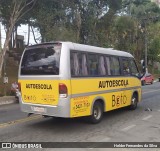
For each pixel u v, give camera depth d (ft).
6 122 35.47
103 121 36.19
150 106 49.52
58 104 30.01
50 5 94.48
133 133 29.96
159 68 214.28
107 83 36.45
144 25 169.58
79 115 31.37
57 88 30.14
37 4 89.97
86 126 33.30
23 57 33.78
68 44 30.86
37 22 92.17
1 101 55.88
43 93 31.32
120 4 129.59
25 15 90.74
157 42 181.68
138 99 46.01
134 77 44.29
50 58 31.01
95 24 120.78
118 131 30.81
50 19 91.66
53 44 31.22
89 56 33.50
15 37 141.08
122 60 40.83
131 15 167.53
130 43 162.61
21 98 33.60
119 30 155.74
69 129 31.73
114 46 149.07
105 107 36.09
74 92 30.58
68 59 30.27
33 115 40.01
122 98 40.45
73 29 105.19
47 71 30.99
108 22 129.39
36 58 32.35
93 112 34.09
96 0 122.21
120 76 39.78
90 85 33.06
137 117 39.06
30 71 32.65
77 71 31.27
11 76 92.84
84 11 115.65
